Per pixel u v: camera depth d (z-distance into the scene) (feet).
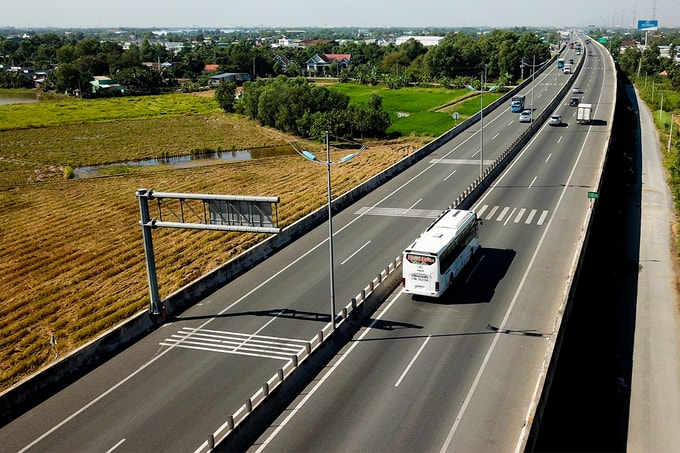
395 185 205.67
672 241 166.40
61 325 121.60
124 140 350.23
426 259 110.11
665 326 119.34
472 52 593.42
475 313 108.17
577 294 117.70
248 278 131.03
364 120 325.62
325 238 154.92
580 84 423.23
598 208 168.35
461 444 72.69
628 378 101.50
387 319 108.06
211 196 104.47
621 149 258.16
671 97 398.21
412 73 583.99
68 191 233.96
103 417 82.53
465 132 293.02
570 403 92.68
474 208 172.35
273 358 96.22
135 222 190.90
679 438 86.69
